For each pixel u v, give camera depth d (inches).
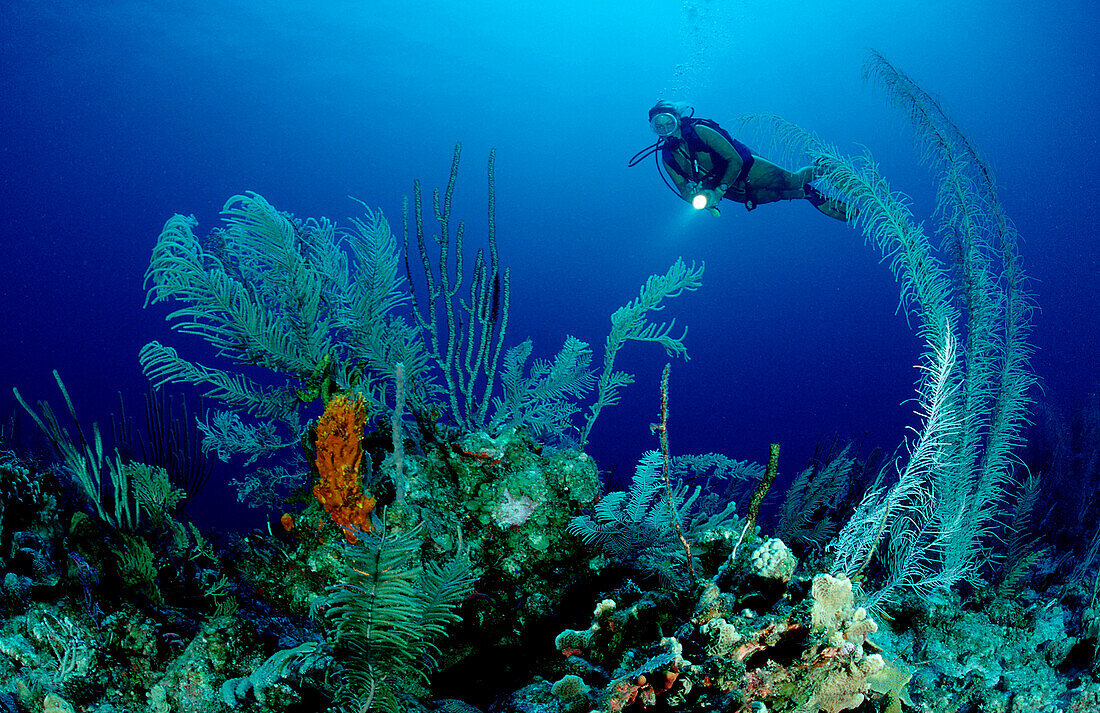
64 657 72.5
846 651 67.7
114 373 1642.5
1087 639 87.8
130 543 87.8
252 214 113.7
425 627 76.9
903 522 104.5
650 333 130.6
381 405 123.4
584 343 137.6
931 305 114.3
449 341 135.2
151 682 75.9
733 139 285.7
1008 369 119.6
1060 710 79.1
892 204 117.6
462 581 82.9
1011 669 87.0
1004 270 125.3
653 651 73.2
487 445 108.7
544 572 105.7
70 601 78.5
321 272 124.3
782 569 79.9
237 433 129.1
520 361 140.7
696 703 67.8
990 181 128.8
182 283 108.5
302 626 98.5
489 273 137.4
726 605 77.7
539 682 86.9
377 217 130.9
